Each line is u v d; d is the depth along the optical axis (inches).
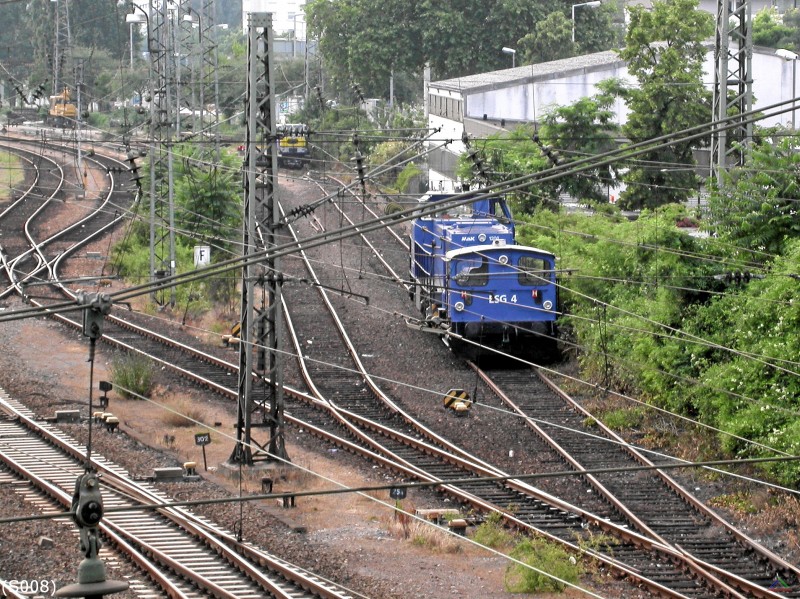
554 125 4224.9
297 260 4507.9
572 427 2460.6
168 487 2009.1
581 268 3053.6
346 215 5265.8
